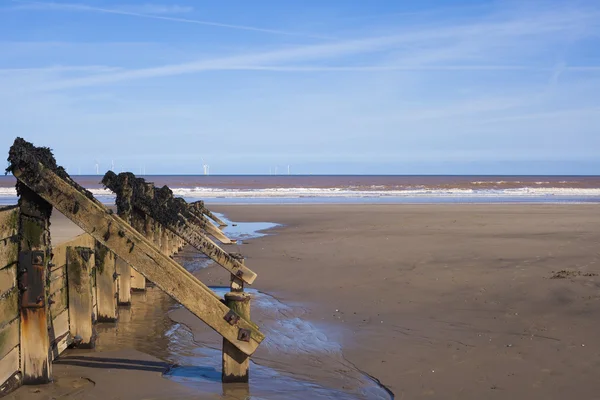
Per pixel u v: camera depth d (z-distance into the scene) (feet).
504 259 42.47
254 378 19.99
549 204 122.93
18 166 16.89
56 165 17.80
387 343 24.02
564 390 18.57
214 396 18.20
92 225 17.25
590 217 84.69
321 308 30.45
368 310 29.55
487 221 78.23
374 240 57.11
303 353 23.02
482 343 23.50
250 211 103.04
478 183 254.06
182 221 28.68
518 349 22.58
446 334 24.91
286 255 49.08
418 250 48.80
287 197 162.61
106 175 29.22
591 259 41.47
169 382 19.42
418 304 30.30
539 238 56.03
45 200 17.51
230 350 19.19
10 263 17.04
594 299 29.43
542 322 26.08
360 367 21.31
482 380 19.61
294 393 18.71
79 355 22.43
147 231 34.94
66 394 17.78
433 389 19.01
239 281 27.66
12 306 17.30
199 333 26.23
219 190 197.67
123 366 21.12
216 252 27.53
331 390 19.10
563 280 33.91
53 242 25.50
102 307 27.25
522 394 18.34
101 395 17.92
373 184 289.12
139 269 17.56
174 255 52.75
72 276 23.07
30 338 18.02
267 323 27.61
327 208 110.01
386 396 18.60
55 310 21.24
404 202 135.85
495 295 31.37
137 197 29.40
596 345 22.68
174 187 230.68
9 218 16.81
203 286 18.56
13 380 17.39
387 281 36.24
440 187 230.68
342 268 41.60
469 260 42.63
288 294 34.19
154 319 28.81
